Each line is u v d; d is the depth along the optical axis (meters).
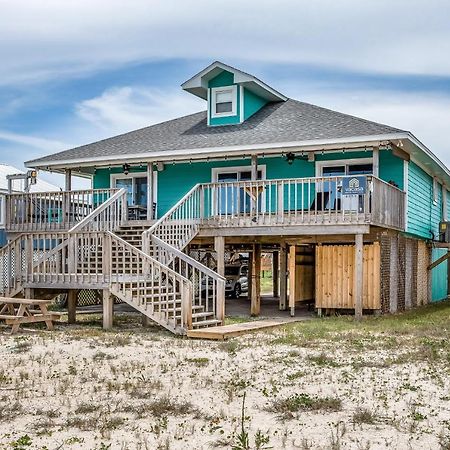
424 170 22.47
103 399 7.30
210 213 20.38
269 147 18.05
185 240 17.06
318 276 18.05
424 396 7.45
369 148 17.88
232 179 20.61
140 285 14.59
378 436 5.87
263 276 42.84
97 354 10.27
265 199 19.75
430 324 14.72
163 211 21.61
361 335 12.62
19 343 11.64
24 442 5.64
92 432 6.01
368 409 6.82
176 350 10.90
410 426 6.16
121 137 23.45
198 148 19.05
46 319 13.84
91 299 21.62
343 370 8.99
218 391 7.69
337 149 18.16
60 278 14.70
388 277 18.19
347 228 15.91
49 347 11.26
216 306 14.17
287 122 20.22
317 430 6.06
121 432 6.01
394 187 17.64
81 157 21.14
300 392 7.64
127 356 10.27
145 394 7.46
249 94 21.91
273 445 5.57
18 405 6.94
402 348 11.00
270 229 16.89
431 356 9.98
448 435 5.87
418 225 21.20
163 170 21.66
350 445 5.59
